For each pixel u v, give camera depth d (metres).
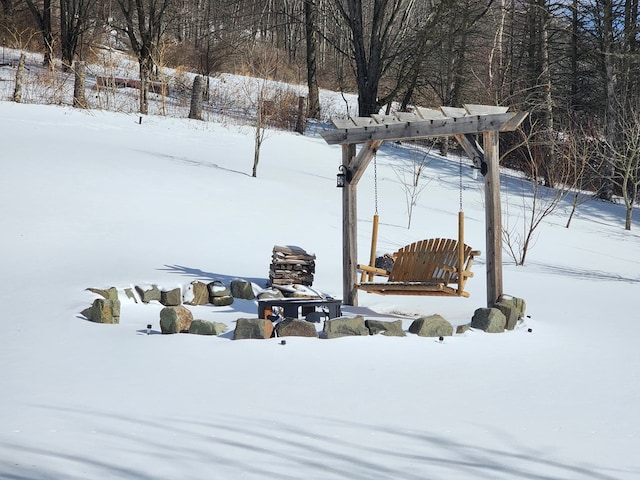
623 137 32.81
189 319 10.43
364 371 8.17
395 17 36.41
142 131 28.62
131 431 5.89
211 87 41.50
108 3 58.50
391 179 28.81
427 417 6.48
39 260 14.92
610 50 34.38
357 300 13.83
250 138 30.78
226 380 7.66
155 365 8.31
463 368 8.48
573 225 26.88
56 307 11.55
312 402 6.87
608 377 8.21
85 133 26.45
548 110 35.03
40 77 34.56
